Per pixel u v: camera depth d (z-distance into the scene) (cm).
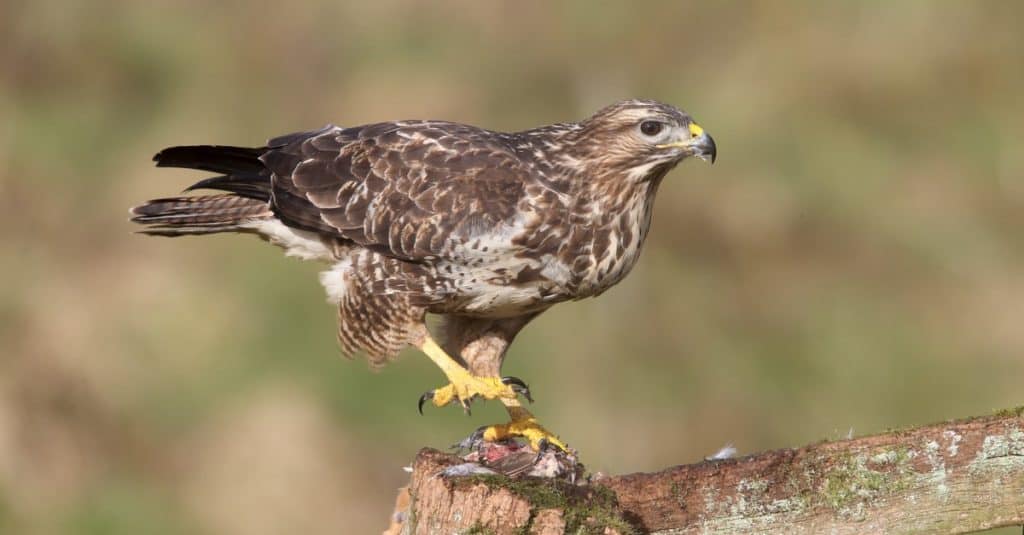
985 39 1822
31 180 1680
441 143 855
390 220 848
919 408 1633
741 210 1703
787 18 1802
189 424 1510
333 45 1769
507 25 1769
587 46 1767
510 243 830
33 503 1450
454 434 1514
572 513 604
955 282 1716
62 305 1565
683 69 1780
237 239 1612
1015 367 1653
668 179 1711
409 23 1769
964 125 1803
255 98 1755
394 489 1481
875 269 1714
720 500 641
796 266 1709
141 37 1783
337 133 891
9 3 1772
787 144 1739
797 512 638
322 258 904
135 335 1554
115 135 1738
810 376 1648
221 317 1562
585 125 848
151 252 1622
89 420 1512
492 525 603
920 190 1759
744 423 1609
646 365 1609
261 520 1447
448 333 880
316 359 1541
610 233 841
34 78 1769
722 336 1655
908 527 632
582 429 1540
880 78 1792
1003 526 629
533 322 1594
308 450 1476
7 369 1512
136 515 1456
